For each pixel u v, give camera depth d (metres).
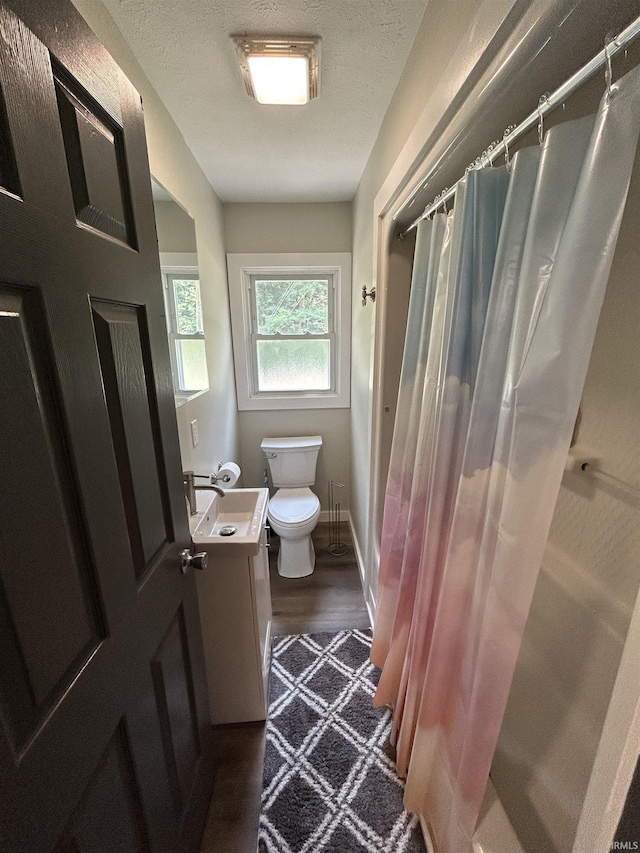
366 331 1.96
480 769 0.79
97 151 0.62
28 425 0.45
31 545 0.45
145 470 0.76
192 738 1.00
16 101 0.43
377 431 1.74
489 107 0.72
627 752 0.41
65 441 0.52
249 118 1.44
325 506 3.05
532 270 0.64
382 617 1.39
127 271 0.71
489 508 0.75
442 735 0.97
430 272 1.07
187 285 1.62
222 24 0.99
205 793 1.09
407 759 1.16
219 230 2.30
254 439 2.87
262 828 1.10
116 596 0.63
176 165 1.48
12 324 0.43
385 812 1.14
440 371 0.95
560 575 0.89
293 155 1.76
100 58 0.62
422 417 1.08
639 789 0.40
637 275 0.70
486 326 0.76
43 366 0.48
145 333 0.78
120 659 0.64
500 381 0.75
